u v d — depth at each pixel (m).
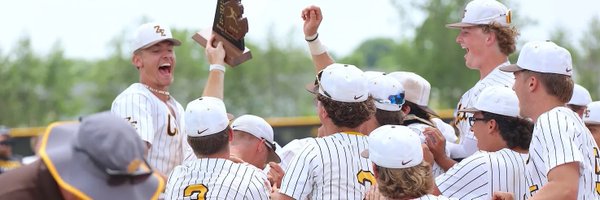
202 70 64.19
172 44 10.89
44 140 5.64
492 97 9.43
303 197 8.68
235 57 10.88
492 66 10.55
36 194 5.56
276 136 24.03
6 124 61.28
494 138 9.39
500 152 9.27
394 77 10.68
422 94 10.59
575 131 8.42
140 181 5.66
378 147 8.07
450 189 9.18
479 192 9.12
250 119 10.29
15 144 26.77
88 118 5.59
